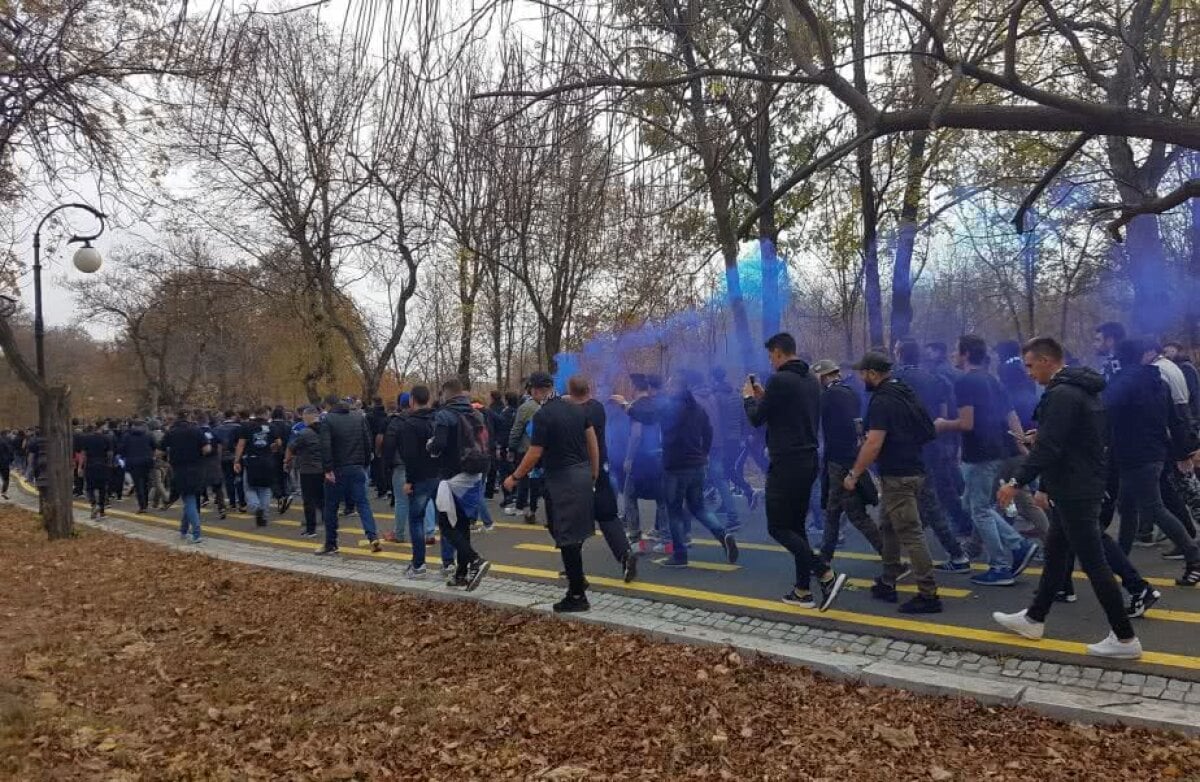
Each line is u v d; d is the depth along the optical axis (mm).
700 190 4078
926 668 4531
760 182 5566
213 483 13703
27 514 15039
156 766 3934
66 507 11422
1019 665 4512
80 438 14930
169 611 6910
